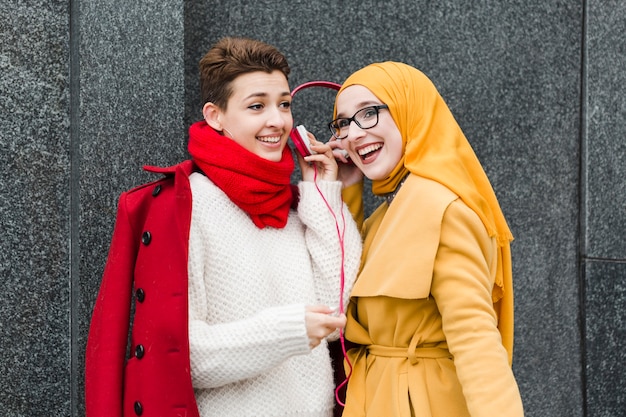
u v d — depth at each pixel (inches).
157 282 82.8
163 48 113.8
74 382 108.0
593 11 144.0
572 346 143.5
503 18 140.5
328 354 93.0
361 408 90.0
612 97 143.5
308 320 81.3
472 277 84.0
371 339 91.2
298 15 131.0
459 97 138.1
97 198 108.3
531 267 141.3
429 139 92.9
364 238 99.5
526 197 141.4
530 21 141.9
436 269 85.2
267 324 81.4
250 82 88.7
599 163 144.2
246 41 90.8
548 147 142.9
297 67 131.0
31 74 108.6
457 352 82.4
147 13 112.7
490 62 139.7
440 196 86.9
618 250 143.8
